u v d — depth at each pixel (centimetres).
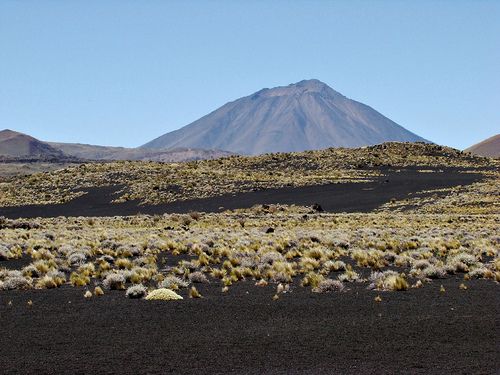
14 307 1905
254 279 2475
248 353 1390
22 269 2727
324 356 1364
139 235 4588
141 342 1488
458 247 3491
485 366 1287
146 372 1253
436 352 1392
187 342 1486
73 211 8856
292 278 2495
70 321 1712
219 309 1862
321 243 3816
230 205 8675
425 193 8806
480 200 7838
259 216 7212
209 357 1359
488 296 2045
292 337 1526
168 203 9162
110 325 1666
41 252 3084
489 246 3444
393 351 1402
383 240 4006
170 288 2219
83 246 3444
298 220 6450
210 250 3431
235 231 5053
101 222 6656
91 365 1300
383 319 1712
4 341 1503
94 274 2556
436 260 2920
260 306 1905
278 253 3038
